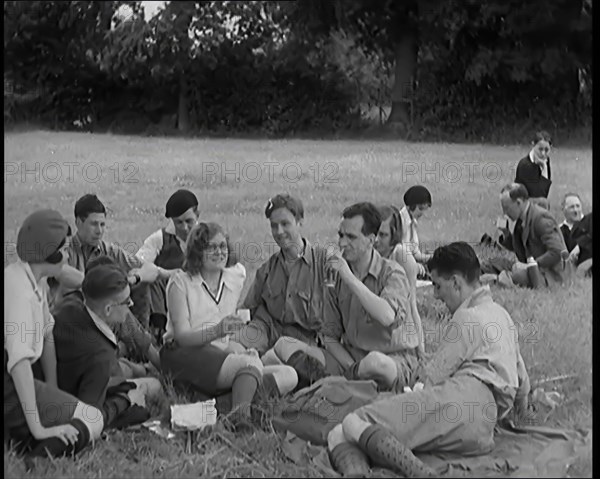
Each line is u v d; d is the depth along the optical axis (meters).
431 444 3.69
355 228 4.50
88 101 17.56
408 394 3.73
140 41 17.70
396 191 11.27
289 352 4.54
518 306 6.05
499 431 4.03
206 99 18.02
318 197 10.77
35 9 17.14
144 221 8.99
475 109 18.64
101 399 3.99
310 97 18.41
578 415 4.26
